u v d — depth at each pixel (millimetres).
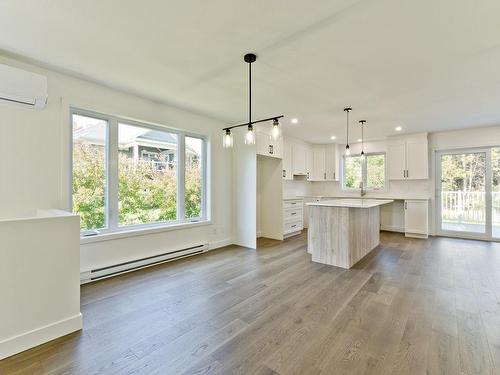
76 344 1829
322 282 2994
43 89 2217
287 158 5930
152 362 1648
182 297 2596
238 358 1689
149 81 2943
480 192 5246
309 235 4207
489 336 1918
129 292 2707
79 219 2045
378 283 2963
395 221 6164
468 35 1999
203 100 3566
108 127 3295
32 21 1869
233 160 4898
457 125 4965
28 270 1796
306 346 1812
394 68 2570
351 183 6902
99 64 2545
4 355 1678
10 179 2461
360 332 1980
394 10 1717
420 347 1792
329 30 1952
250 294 2672
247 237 4676
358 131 5469
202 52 2295
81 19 1847
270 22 1862
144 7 1710
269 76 2770
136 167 3609
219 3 1663
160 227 3725
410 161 5676
